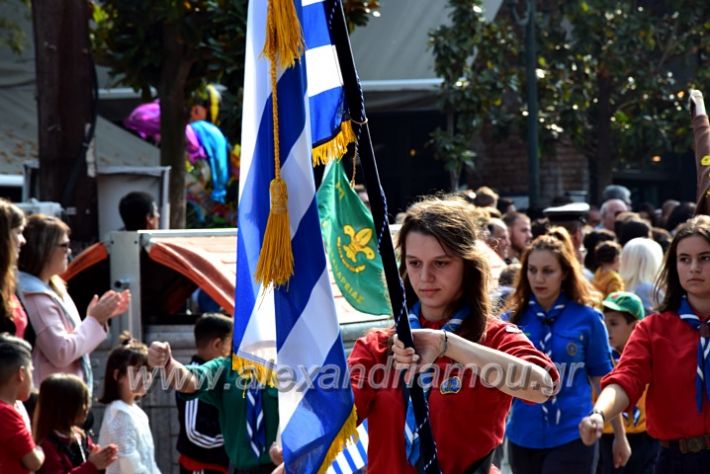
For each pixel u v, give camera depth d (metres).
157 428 9.68
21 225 8.16
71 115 13.44
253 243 5.50
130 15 15.29
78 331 8.79
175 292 11.28
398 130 27.48
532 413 9.32
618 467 9.92
